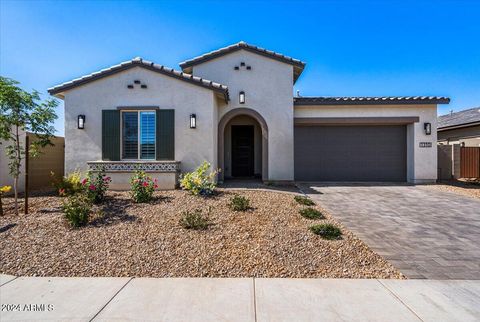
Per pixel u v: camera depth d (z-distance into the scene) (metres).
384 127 15.59
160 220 6.90
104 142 11.30
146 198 8.40
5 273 4.78
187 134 11.45
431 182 14.90
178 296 4.08
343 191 12.52
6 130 8.14
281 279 4.60
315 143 15.66
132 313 3.66
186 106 11.46
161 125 11.37
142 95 11.45
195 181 9.39
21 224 6.69
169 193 9.63
